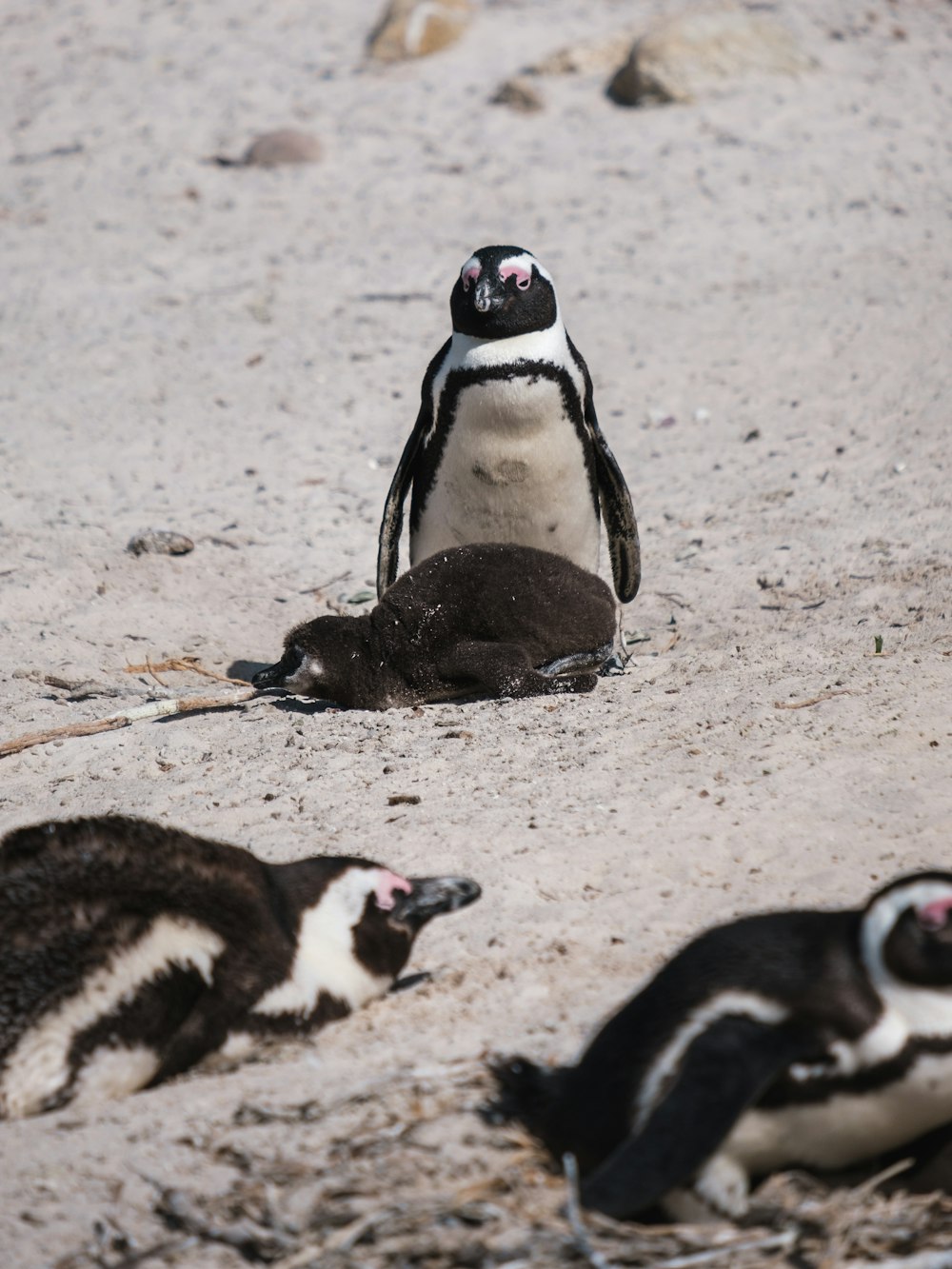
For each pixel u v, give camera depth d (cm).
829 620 2766
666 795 1912
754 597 3050
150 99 7331
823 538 3288
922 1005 1111
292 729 2373
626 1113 1123
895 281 5094
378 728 2322
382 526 3047
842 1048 1112
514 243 5784
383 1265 1073
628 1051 1148
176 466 4141
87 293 5547
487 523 2916
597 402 4494
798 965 1139
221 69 7556
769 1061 1077
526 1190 1138
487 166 6456
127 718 2500
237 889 1418
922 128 6469
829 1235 1083
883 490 3512
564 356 2830
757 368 4556
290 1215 1128
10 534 3541
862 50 7194
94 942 1333
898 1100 1125
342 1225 1112
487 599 2512
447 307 5322
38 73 7719
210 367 4891
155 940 1349
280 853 1828
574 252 5666
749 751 2028
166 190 6488
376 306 5353
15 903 1351
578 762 2066
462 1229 1096
